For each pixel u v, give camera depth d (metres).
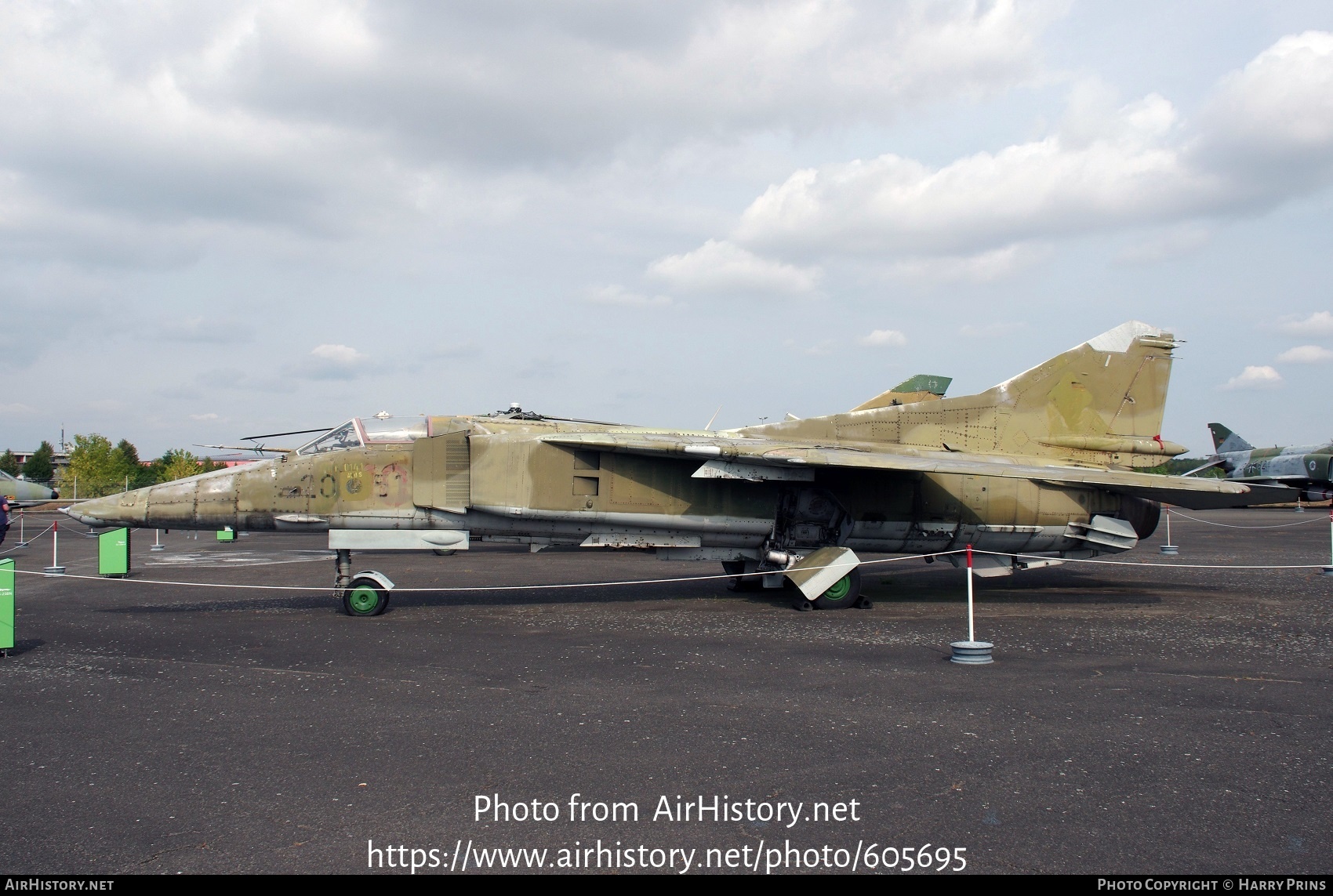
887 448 13.85
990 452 14.19
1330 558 19.17
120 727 6.13
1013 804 4.66
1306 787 4.91
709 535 13.09
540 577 16.42
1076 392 14.55
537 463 12.28
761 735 5.91
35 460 86.19
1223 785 4.95
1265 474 45.56
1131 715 6.38
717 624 10.70
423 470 12.05
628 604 12.64
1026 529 13.88
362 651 8.87
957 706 6.64
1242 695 6.96
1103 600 13.09
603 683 7.43
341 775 5.13
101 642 9.42
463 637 9.76
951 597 13.55
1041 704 6.69
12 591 8.56
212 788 4.94
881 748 5.61
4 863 3.99
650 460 12.70
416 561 20.00
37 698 6.93
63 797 4.80
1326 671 7.89
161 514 11.64
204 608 12.21
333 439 12.27
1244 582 15.23
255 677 7.67
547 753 5.52
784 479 12.34
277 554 22.34
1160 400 14.90
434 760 5.39
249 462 12.42
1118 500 14.27
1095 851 4.10
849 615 11.48
